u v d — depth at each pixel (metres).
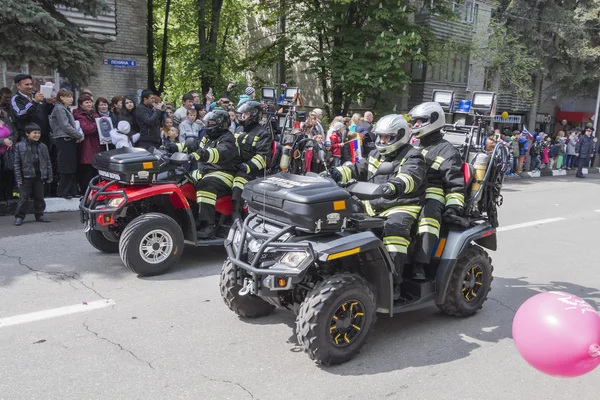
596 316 2.46
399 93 15.69
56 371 3.57
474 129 5.18
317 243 3.60
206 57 17.67
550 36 21.11
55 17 9.61
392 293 4.03
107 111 8.97
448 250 4.54
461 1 17.59
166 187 5.64
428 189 4.54
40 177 7.69
